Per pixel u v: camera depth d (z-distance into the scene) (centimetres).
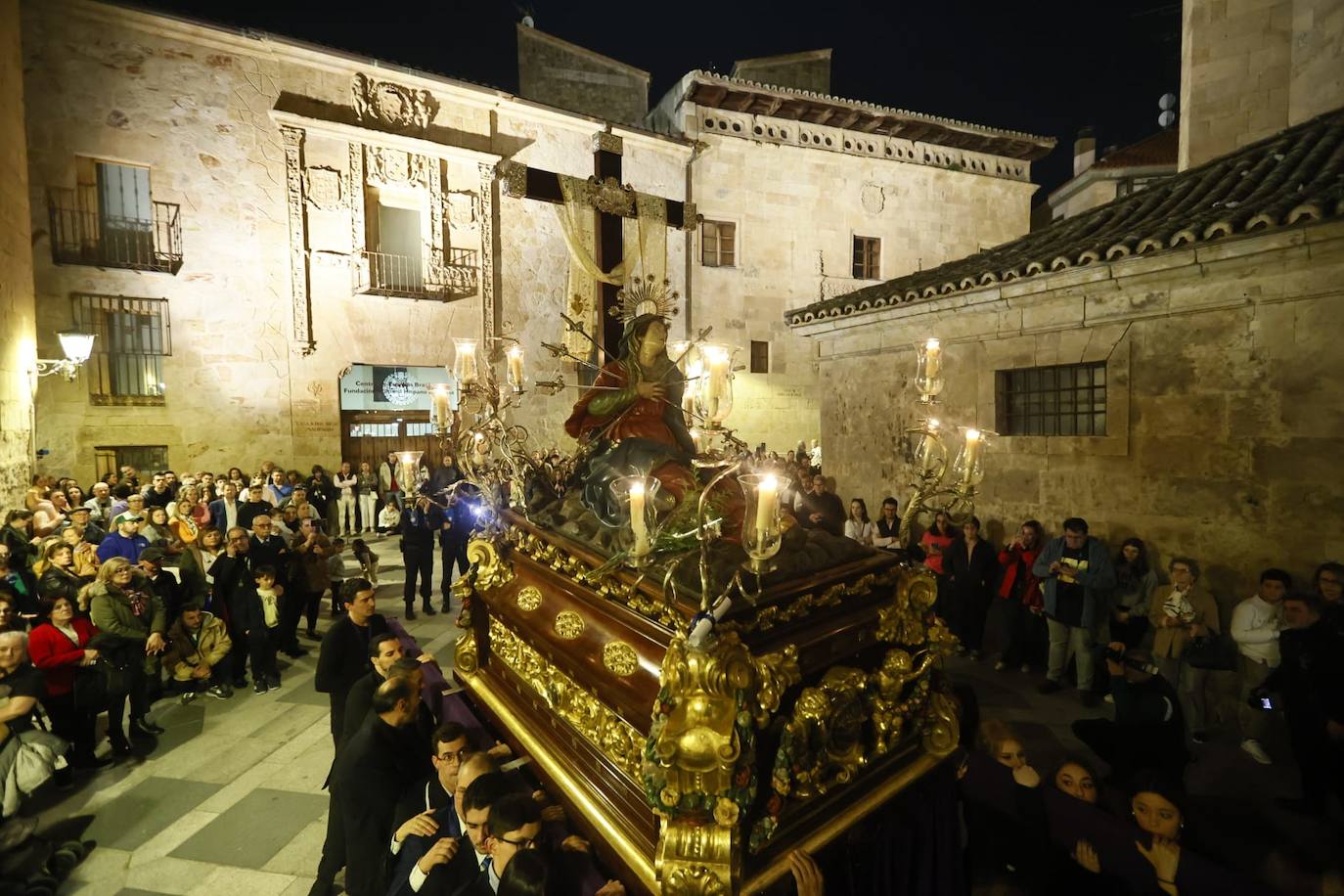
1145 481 513
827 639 233
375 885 271
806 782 220
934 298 636
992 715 480
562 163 1513
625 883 227
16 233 920
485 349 1441
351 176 1301
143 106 1132
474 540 361
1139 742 343
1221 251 432
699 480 266
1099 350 537
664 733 189
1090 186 1855
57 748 362
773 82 1844
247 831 369
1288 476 436
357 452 1373
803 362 1773
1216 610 454
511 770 276
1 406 821
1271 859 304
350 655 383
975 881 292
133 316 1152
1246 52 800
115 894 321
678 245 1638
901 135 1823
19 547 591
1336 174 418
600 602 262
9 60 931
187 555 586
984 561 580
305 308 1267
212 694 553
